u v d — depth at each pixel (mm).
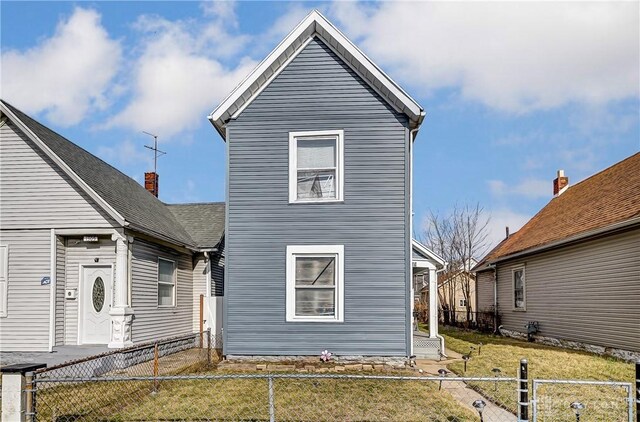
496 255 22375
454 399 7672
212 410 6887
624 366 11227
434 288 13727
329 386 8328
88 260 12555
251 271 10977
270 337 10797
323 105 11258
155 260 14047
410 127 11406
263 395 7707
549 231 18016
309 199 11125
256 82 11258
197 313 17062
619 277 12727
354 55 11031
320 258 11016
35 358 11055
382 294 10727
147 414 6676
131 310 12141
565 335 15734
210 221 19312
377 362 10539
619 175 16844
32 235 12086
